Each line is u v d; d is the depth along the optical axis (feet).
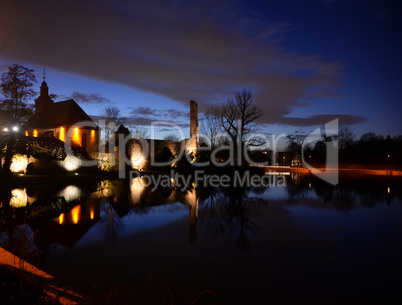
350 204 50.70
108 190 69.87
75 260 21.42
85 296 14.89
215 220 37.11
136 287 16.93
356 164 183.93
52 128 174.50
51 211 41.65
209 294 16.26
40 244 25.48
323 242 27.04
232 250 24.49
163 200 54.80
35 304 13.51
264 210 44.62
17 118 104.88
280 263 21.33
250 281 18.13
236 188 78.59
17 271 17.08
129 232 30.37
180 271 19.61
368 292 16.76
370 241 27.37
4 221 34.83
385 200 55.52
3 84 104.32
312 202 53.21
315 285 17.65
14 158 104.47
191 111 144.77
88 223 34.40
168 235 29.22
